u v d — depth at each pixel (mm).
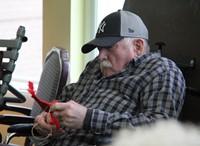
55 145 2480
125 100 2357
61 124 2236
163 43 2559
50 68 3035
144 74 2357
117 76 2471
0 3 4445
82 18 3758
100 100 2420
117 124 2123
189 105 2357
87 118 2121
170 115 2164
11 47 3137
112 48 2441
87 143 2330
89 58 3736
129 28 2459
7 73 3111
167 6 2564
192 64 2377
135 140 1833
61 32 3732
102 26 2496
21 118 2771
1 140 2910
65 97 2816
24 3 4262
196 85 2354
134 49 2480
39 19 4164
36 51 4223
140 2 2752
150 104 2209
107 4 3676
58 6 3721
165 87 2232
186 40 2434
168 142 1766
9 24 4418
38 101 2346
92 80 2660
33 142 2961
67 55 3027
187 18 2436
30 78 4305
